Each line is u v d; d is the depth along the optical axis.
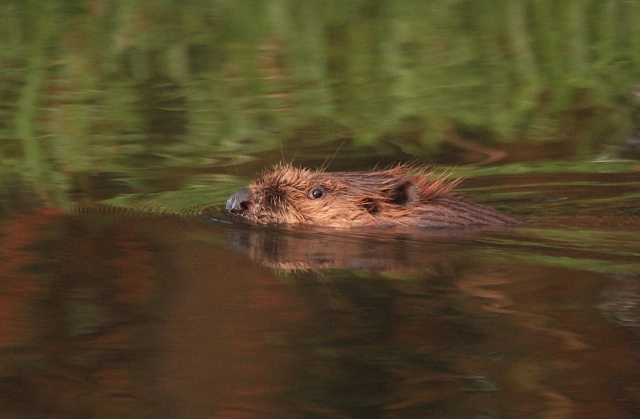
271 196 14.69
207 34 28.16
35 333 9.53
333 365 8.75
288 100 22.78
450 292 10.77
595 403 8.02
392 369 8.69
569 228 14.02
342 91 23.45
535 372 8.61
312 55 26.36
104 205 15.31
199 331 9.57
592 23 28.38
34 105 22.28
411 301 10.46
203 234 13.51
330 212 14.46
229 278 11.31
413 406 7.99
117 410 7.92
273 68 25.36
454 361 8.84
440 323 9.78
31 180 16.97
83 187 16.53
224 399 8.10
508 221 14.45
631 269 11.59
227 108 22.20
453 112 21.89
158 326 9.70
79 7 29.91
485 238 13.38
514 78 24.30
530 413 7.86
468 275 11.40
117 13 29.67
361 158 18.88
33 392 8.24
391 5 30.30
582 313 10.02
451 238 13.38
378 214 14.47
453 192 16.73
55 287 10.91
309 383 8.38
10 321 9.85
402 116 21.50
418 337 9.40
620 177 17.59
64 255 12.22
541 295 10.62
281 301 10.46
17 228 13.65
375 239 13.34
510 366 8.74
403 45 27.11
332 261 12.09
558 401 8.06
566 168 18.22
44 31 28.11
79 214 14.63
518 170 18.12
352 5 30.16
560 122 21.22
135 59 26.11
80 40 27.48
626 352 9.01
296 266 11.84
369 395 8.17
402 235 13.58
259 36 28.05
